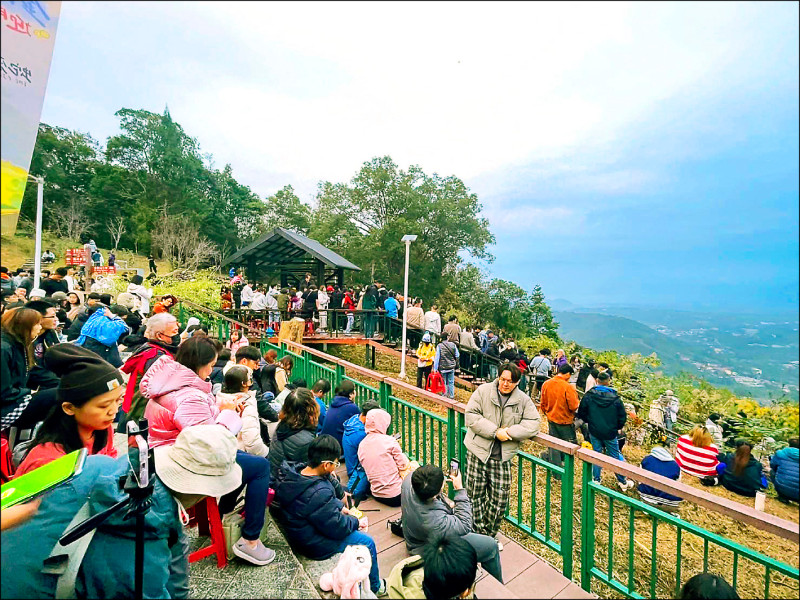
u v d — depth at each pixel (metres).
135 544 1.60
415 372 13.38
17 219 1.54
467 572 1.80
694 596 1.84
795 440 4.61
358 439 3.99
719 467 5.30
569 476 2.88
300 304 14.46
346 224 35.72
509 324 31.42
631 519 2.54
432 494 2.66
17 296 3.05
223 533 2.51
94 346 4.28
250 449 3.10
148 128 40.84
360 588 2.23
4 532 1.46
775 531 1.84
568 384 5.73
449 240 34.75
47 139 28.81
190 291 12.31
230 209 46.75
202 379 2.72
